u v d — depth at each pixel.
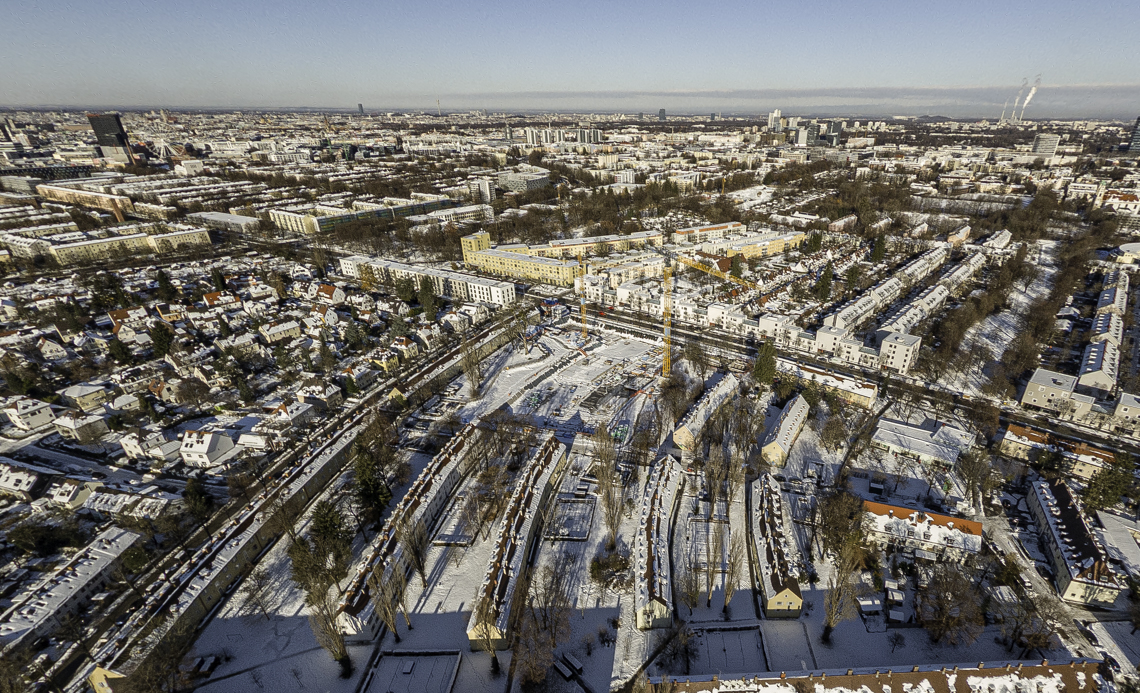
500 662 117.81
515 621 123.38
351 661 118.75
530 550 145.38
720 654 118.38
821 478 169.25
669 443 191.00
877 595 130.62
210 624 127.50
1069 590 126.25
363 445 174.50
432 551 146.50
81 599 131.75
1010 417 198.75
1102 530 142.62
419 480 162.50
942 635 118.06
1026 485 162.75
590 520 157.12
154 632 118.00
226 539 143.88
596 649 120.56
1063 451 166.50
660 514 150.00
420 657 119.44
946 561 137.62
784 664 115.44
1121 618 122.69
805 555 143.12
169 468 181.25
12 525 156.50
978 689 97.50
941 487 163.00
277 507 151.38
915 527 139.38
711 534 150.25
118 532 147.50
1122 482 145.50
